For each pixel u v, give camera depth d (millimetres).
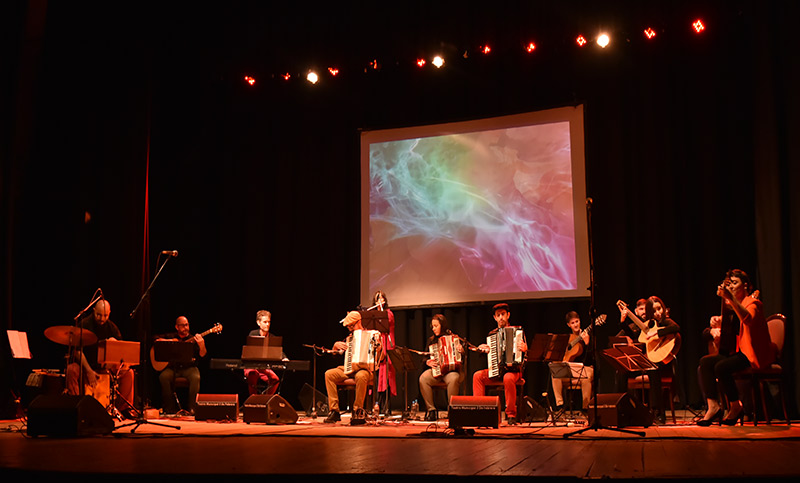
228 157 9820
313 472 3021
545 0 8539
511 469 3105
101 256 8727
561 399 7410
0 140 7547
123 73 9000
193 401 8023
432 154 9031
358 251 9258
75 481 3084
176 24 9672
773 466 3154
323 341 9195
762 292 7277
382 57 9062
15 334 6625
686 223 7914
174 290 9695
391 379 7621
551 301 8281
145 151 9102
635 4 8180
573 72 8578
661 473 2945
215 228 9789
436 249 8852
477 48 8734
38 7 7785
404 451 3951
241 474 2996
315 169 9539
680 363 7691
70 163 8648
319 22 9383
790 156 7164
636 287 8031
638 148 8219
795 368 6969
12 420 7082
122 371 6988
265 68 9500
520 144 8648
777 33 7406
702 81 8023
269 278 9516
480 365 8570
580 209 8289
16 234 7961
